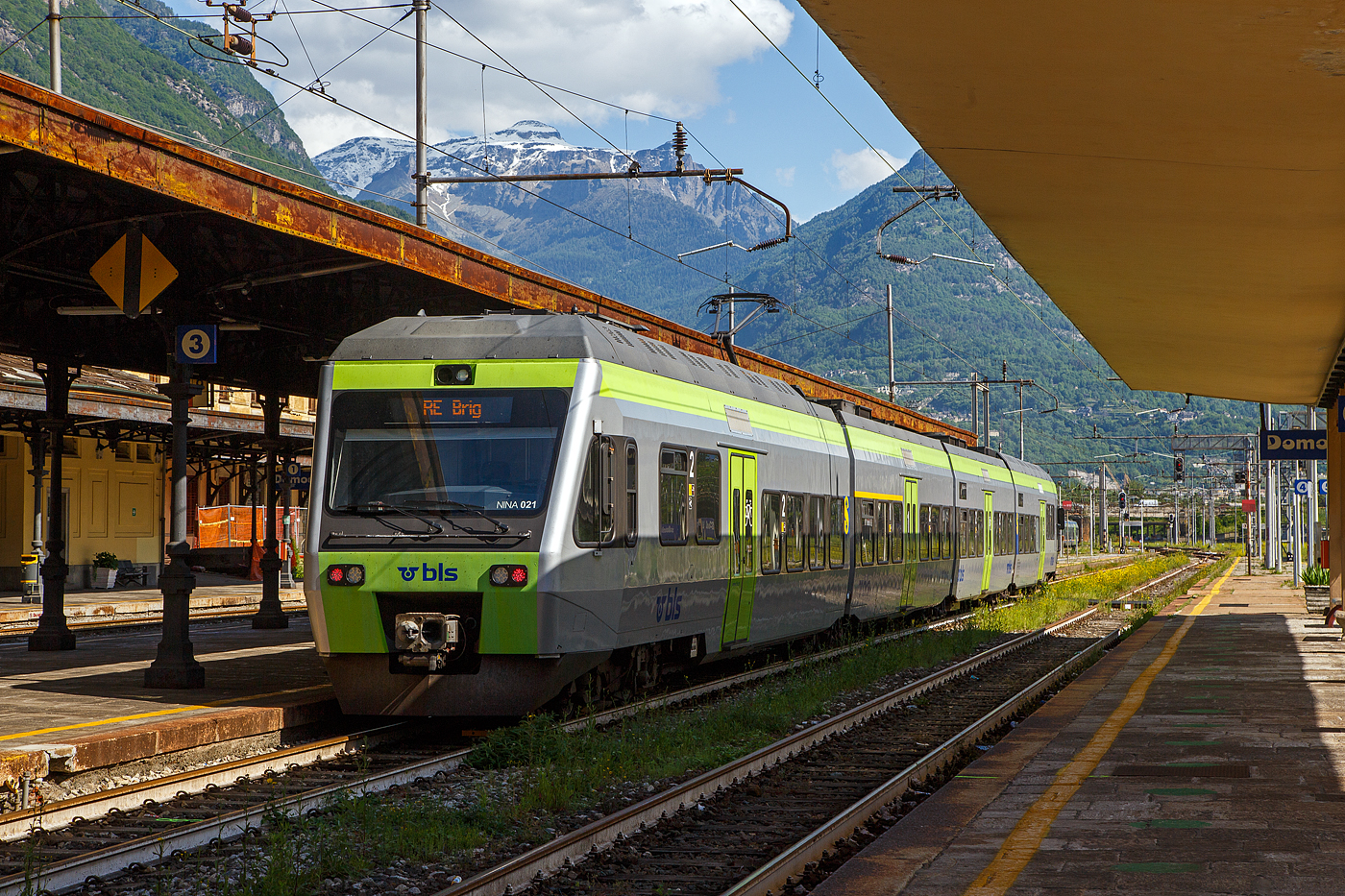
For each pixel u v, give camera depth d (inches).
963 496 1117.1
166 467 1562.5
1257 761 376.8
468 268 597.9
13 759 341.7
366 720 491.2
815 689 573.9
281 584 1445.6
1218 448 2423.7
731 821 340.2
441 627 441.4
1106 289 644.7
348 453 464.1
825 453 753.0
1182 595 1518.2
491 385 462.9
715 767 407.2
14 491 1343.5
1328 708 503.2
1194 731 439.5
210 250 560.1
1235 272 578.9
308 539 458.9
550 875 278.8
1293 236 502.9
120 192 470.9
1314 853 259.3
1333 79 333.1
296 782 376.2
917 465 977.5
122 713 434.6
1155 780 346.6
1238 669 661.3
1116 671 655.1
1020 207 488.1
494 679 442.9
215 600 1190.9
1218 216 479.5
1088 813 301.4
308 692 494.0
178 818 328.2
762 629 650.2
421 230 561.0
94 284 567.2
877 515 860.0
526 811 336.5
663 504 521.7
